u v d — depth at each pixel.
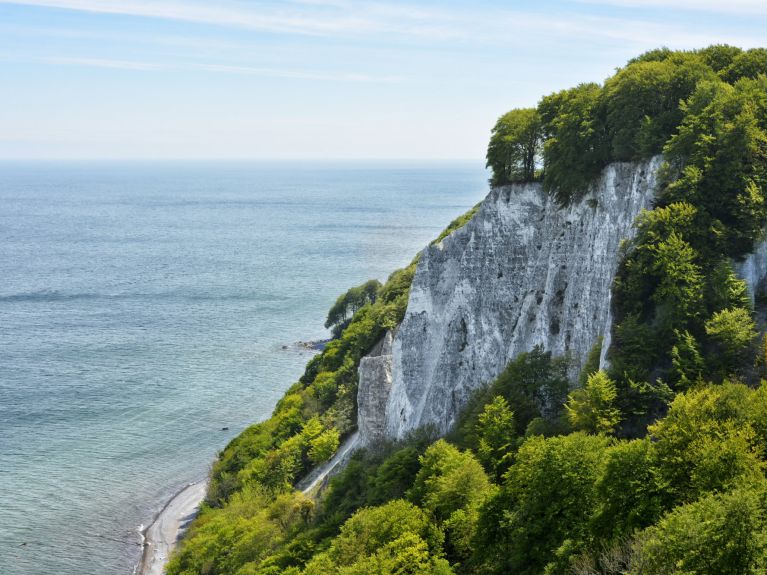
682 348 53.16
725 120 62.19
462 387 83.75
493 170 87.56
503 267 83.31
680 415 43.25
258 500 97.94
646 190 65.00
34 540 99.25
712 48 78.62
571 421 54.88
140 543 98.94
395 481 68.06
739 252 58.03
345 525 61.41
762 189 59.69
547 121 83.69
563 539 42.03
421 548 51.03
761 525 32.91
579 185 74.81
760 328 54.69
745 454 38.03
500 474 58.62
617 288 59.78
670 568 32.84
